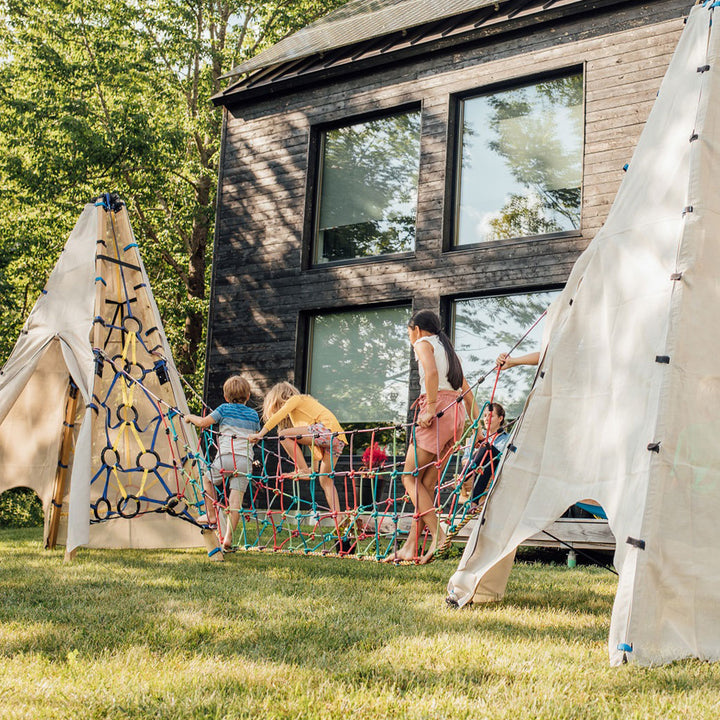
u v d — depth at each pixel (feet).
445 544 18.34
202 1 65.00
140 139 56.80
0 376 24.03
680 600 11.31
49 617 13.07
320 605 14.74
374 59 37.86
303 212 39.06
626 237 13.93
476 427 17.67
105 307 23.98
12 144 58.13
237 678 9.62
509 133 34.94
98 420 24.25
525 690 9.45
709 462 11.93
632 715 8.60
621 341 13.39
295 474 22.84
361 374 36.60
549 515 14.06
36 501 56.54
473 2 36.35
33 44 61.36
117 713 8.31
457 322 34.53
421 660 10.71
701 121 13.17
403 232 36.96
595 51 32.63
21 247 61.93
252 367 39.19
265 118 41.37
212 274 41.42
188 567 20.11
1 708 8.38
